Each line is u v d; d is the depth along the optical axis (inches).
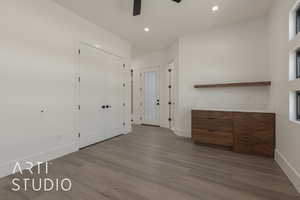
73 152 114.7
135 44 184.2
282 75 86.6
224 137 118.8
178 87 162.9
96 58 136.3
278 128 94.7
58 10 105.3
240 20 127.0
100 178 77.3
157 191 66.2
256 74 125.1
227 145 117.9
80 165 92.4
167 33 152.1
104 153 112.7
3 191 67.1
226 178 76.7
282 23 86.2
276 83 97.8
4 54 79.5
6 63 80.2
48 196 63.5
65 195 64.1
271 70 109.7
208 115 126.0
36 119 93.2
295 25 75.5
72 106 115.7
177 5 105.8
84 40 124.3
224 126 118.8
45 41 97.8
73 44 115.9
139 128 204.4
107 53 147.9
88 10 113.0
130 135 166.6
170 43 180.7
